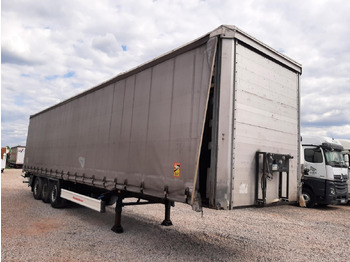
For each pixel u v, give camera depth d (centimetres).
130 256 438
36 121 1145
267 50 454
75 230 587
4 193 1152
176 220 711
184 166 396
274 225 711
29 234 545
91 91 723
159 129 461
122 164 544
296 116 521
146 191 466
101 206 584
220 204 365
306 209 1049
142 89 524
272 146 454
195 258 440
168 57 470
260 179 423
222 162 372
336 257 477
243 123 402
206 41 400
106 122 630
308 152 1115
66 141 829
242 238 570
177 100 433
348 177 1160
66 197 773
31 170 1093
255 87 430
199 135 378
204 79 388
